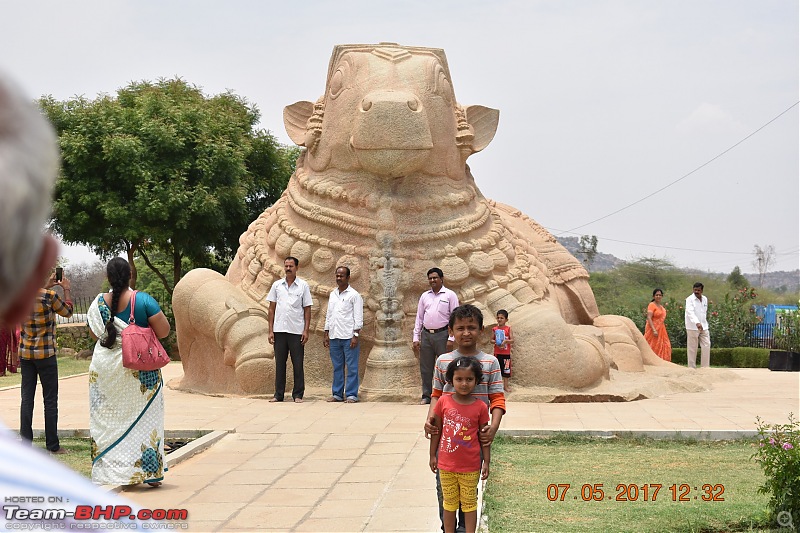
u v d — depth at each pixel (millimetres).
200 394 12438
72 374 16359
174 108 22562
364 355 12148
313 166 12852
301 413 10609
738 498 6633
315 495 6629
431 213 12375
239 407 11125
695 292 17688
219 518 5996
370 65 12242
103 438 6746
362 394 11758
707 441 8867
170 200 21156
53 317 8633
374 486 6902
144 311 6840
